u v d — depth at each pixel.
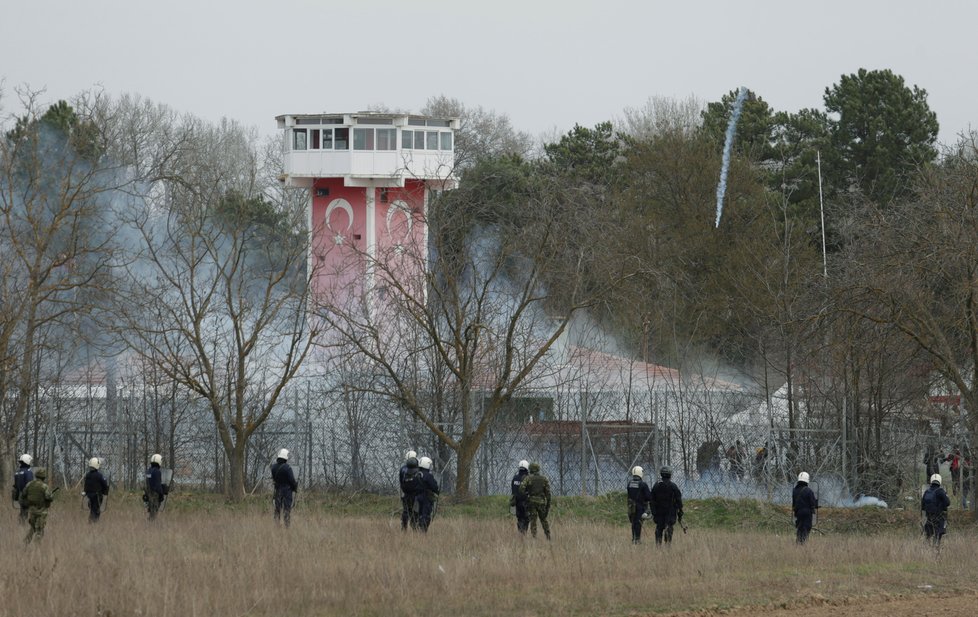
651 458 145.88
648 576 81.12
